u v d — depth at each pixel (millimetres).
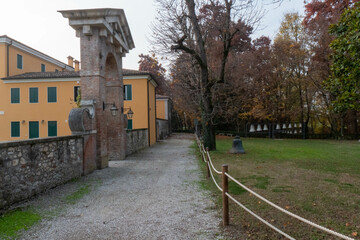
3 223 4332
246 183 6793
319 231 3764
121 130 12430
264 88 28219
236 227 4031
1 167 4953
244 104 28422
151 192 6363
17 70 26016
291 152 13875
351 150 14914
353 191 5938
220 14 13797
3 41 24359
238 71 25641
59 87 23688
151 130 22078
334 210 4656
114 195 6156
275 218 4316
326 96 26984
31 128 23844
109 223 4391
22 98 24000
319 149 15484
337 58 7332
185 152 15266
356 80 6848
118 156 12328
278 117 29703
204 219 4449
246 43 26969
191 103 23703
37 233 3998
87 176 8461
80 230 4109
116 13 10438
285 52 27203
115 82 12438
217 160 11164
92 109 9422
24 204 5406
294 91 30219
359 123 28906
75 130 8531
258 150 14875
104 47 10414
